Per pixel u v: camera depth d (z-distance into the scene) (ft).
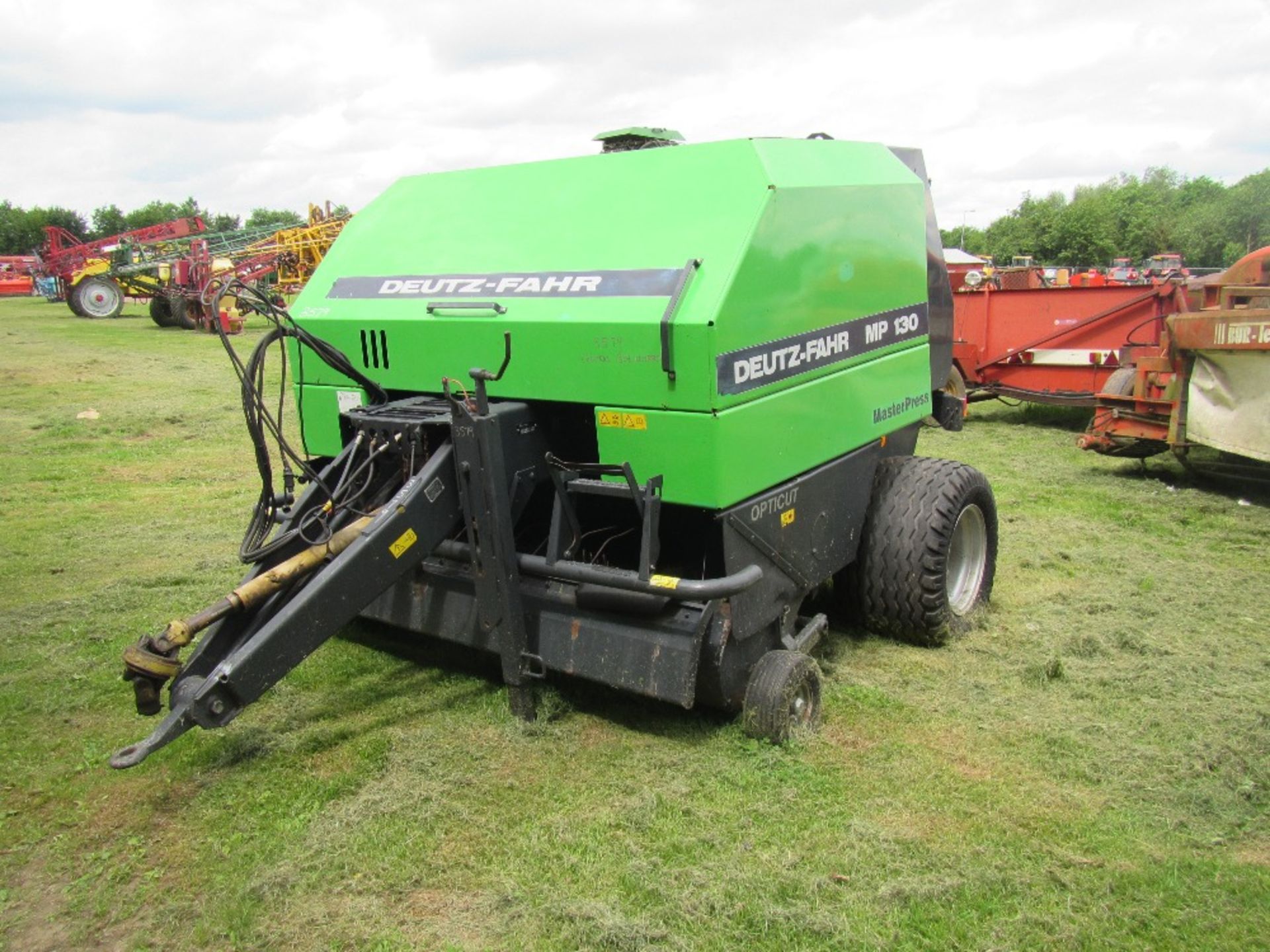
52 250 98.43
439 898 9.01
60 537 20.51
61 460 28.27
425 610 13.19
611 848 9.64
